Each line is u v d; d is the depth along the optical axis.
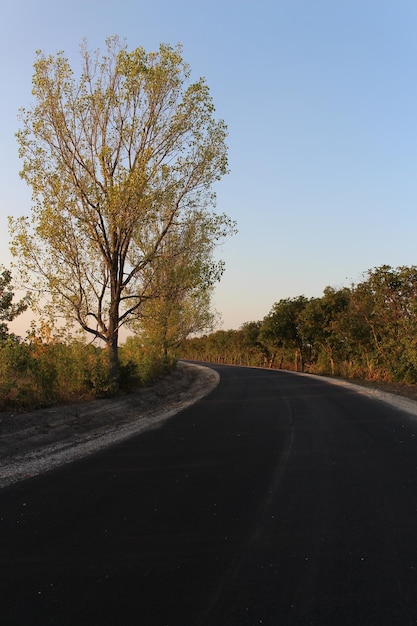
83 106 17.73
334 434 10.87
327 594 3.72
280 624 3.31
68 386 16.50
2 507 5.99
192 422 13.20
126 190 16.94
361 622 3.33
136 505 6.00
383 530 5.12
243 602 3.61
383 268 29.94
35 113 17.55
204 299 36.81
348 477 7.27
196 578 4.00
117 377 18.58
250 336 69.19
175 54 17.86
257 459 8.51
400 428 11.62
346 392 21.64
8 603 3.61
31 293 17.25
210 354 107.50
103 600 3.64
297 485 6.87
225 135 18.88
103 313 18.50
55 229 16.98
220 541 4.82
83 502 6.14
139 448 9.69
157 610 3.50
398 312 29.58
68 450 9.61
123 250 18.84
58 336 16.16
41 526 5.27
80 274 17.70
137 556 4.45
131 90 17.86
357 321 34.56
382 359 31.12
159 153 18.42
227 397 20.16
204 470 7.77
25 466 8.24
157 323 28.47
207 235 19.94
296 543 4.77
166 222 19.64
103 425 13.10
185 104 18.08
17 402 13.59
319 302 43.44
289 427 11.93
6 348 13.59
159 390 23.39
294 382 28.50
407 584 3.88
